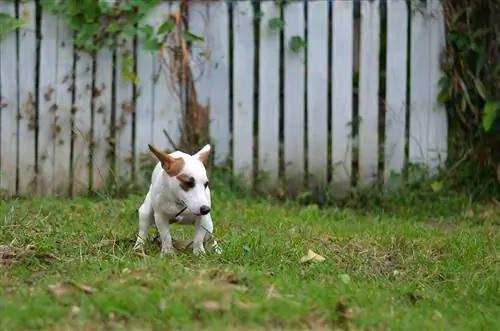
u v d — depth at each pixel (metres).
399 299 6.49
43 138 10.65
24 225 8.29
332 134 10.57
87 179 10.66
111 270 6.48
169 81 10.58
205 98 10.61
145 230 7.52
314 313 5.73
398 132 10.56
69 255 7.28
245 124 10.58
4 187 10.65
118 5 10.41
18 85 10.60
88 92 10.62
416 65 10.52
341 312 5.77
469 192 10.42
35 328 5.40
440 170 10.52
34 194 10.65
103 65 10.60
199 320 5.57
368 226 9.15
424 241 8.38
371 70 10.55
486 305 6.53
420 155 10.57
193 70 10.58
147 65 10.59
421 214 10.07
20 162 10.65
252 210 9.66
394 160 10.59
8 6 10.55
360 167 10.57
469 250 7.97
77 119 10.62
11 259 7.06
